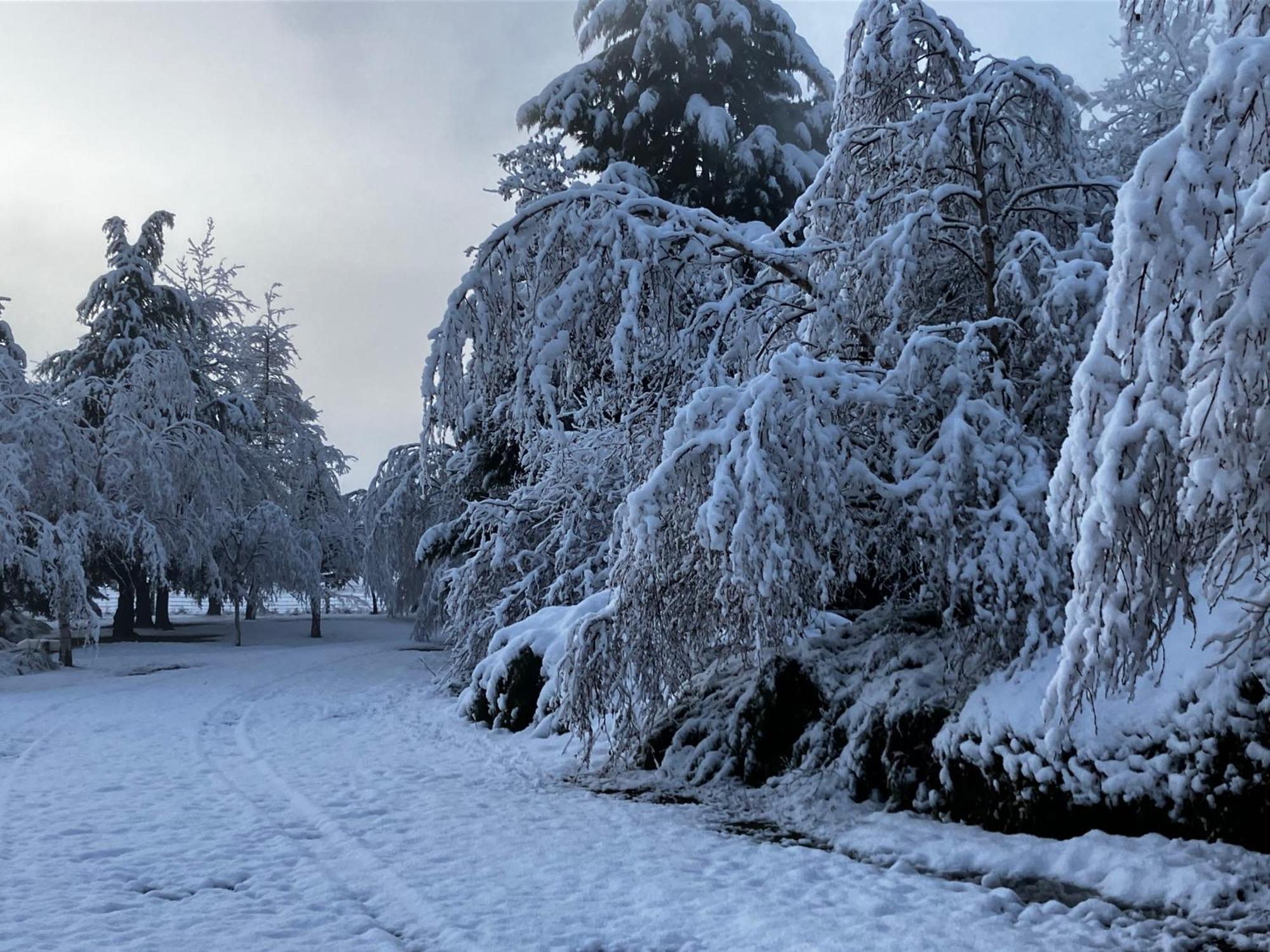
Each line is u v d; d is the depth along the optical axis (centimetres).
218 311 4300
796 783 850
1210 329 409
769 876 632
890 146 1006
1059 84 995
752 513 756
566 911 562
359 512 2959
